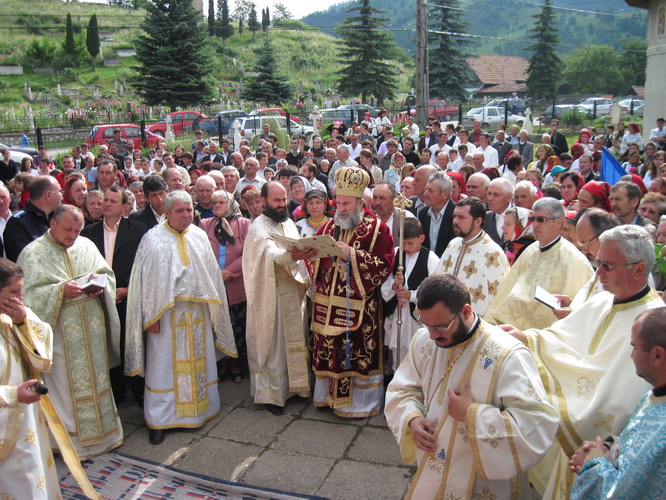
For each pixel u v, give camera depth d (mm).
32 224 4895
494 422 2439
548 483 2883
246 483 3945
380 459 4195
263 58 41656
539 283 3727
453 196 6609
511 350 2562
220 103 41531
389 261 4637
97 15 71000
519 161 9000
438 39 42750
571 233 4680
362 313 4668
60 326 4188
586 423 2674
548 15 49281
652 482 2051
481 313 4262
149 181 5598
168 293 4492
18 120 31797
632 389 2631
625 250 2701
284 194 5051
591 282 3279
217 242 5719
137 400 5227
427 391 2787
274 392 4957
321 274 4777
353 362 4723
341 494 3797
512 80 58781
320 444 4422
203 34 37250
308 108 43406
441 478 2656
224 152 14906
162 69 35625
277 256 4746
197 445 4457
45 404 3512
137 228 5246
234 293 5695
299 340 5016
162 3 35906
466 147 12484
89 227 5250
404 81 62375
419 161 12242
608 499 2137
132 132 23438
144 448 4449
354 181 4531
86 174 13148
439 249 5652
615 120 26547
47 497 3361
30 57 55469
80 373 4242
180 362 4617
